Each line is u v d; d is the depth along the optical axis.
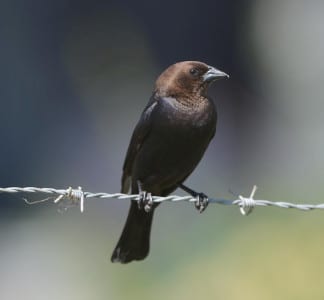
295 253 10.21
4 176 17.94
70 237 15.08
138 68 20.86
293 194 12.09
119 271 11.57
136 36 20.94
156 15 21.14
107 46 20.66
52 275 13.57
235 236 10.88
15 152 18.27
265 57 22.92
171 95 7.61
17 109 18.75
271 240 10.55
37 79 19.34
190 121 7.55
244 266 10.33
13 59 19.09
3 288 13.34
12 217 16.39
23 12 19.33
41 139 18.73
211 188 17.67
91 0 20.30
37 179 18.11
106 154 19.08
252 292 10.07
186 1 21.28
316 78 23.69
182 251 11.38
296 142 21.52
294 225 10.75
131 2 20.83
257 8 22.50
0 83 18.83
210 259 10.75
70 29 20.20
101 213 16.05
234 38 21.95
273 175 18.34
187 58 21.53
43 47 19.67
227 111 22.00
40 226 15.76
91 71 20.36
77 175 18.39
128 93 20.58
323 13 24.05
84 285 13.04
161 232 13.14
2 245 15.03
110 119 20.02
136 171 7.79
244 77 22.53
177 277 10.88
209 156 20.11
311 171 14.34
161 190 7.98
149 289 11.04
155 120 7.60
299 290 9.91
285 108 22.97
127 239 7.84
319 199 11.73
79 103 19.84
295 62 23.77
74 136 19.11
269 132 22.20
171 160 7.66
